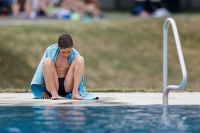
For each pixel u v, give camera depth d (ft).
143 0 207.51
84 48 157.38
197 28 181.57
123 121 43.01
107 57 156.56
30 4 184.24
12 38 150.51
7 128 40.24
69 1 185.26
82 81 58.29
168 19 51.11
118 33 170.19
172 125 41.45
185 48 170.09
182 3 234.17
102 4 236.63
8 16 188.14
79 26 168.66
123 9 237.86
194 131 39.24
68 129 39.75
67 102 54.13
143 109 49.26
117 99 57.52
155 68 155.94
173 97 60.03
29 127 40.52
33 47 150.10
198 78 153.38
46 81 57.16
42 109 49.03
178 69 156.46
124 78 148.77
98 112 47.37
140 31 174.60
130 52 161.38
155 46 167.53
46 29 161.68
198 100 56.90
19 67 139.33
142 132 38.88
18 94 64.44
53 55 57.21
